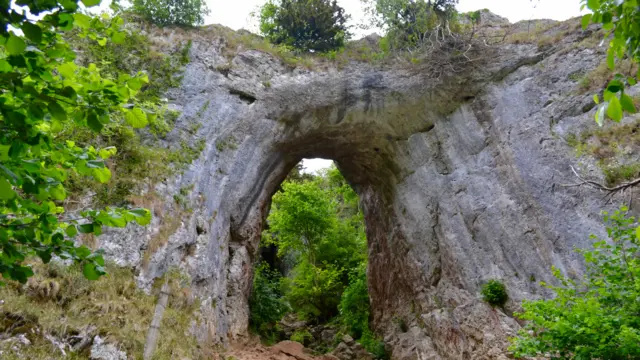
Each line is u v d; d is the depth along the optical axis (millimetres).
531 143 11953
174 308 9508
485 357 10961
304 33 17547
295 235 21375
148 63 13172
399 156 15352
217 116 13305
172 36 14141
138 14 14273
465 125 13758
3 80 2824
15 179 2781
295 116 14609
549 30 13680
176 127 12406
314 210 21031
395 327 15258
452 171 13719
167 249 10016
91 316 7203
